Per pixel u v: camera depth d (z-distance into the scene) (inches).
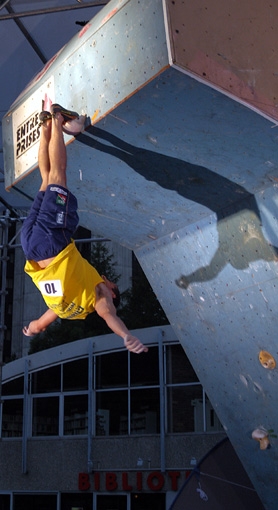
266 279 204.5
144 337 653.3
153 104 162.4
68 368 692.7
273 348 216.1
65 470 659.4
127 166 193.8
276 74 162.7
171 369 633.6
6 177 221.0
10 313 1561.3
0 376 526.6
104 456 642.2
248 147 173.3
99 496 637.3
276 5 166.7
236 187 192.2
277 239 194.5
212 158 180.7
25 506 674.2
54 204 161.8
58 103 191.5
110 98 169.3
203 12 154.5
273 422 231.9
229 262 211.9
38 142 202.1
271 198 189.0
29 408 695.1
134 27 161.3
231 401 241.9
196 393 621.6
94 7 303.9
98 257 1332.4
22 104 212.4
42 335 1196.5
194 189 197.8
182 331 244.7
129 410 647.8
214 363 239.5
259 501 286.7
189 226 218.1
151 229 228.4
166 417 623.2
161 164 189.0
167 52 149.6
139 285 1231.5
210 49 153.3
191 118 164.6
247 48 159.2
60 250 161.2
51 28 320.8
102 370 670.5
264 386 226.2
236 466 297.0
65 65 189.5
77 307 165.3
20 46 334.6
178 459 605.6
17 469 682.8
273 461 240.2
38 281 165.5
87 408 667.4
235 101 155.8
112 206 220.2
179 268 230.8
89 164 197.5
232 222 203.8
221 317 225.6
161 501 606.9
